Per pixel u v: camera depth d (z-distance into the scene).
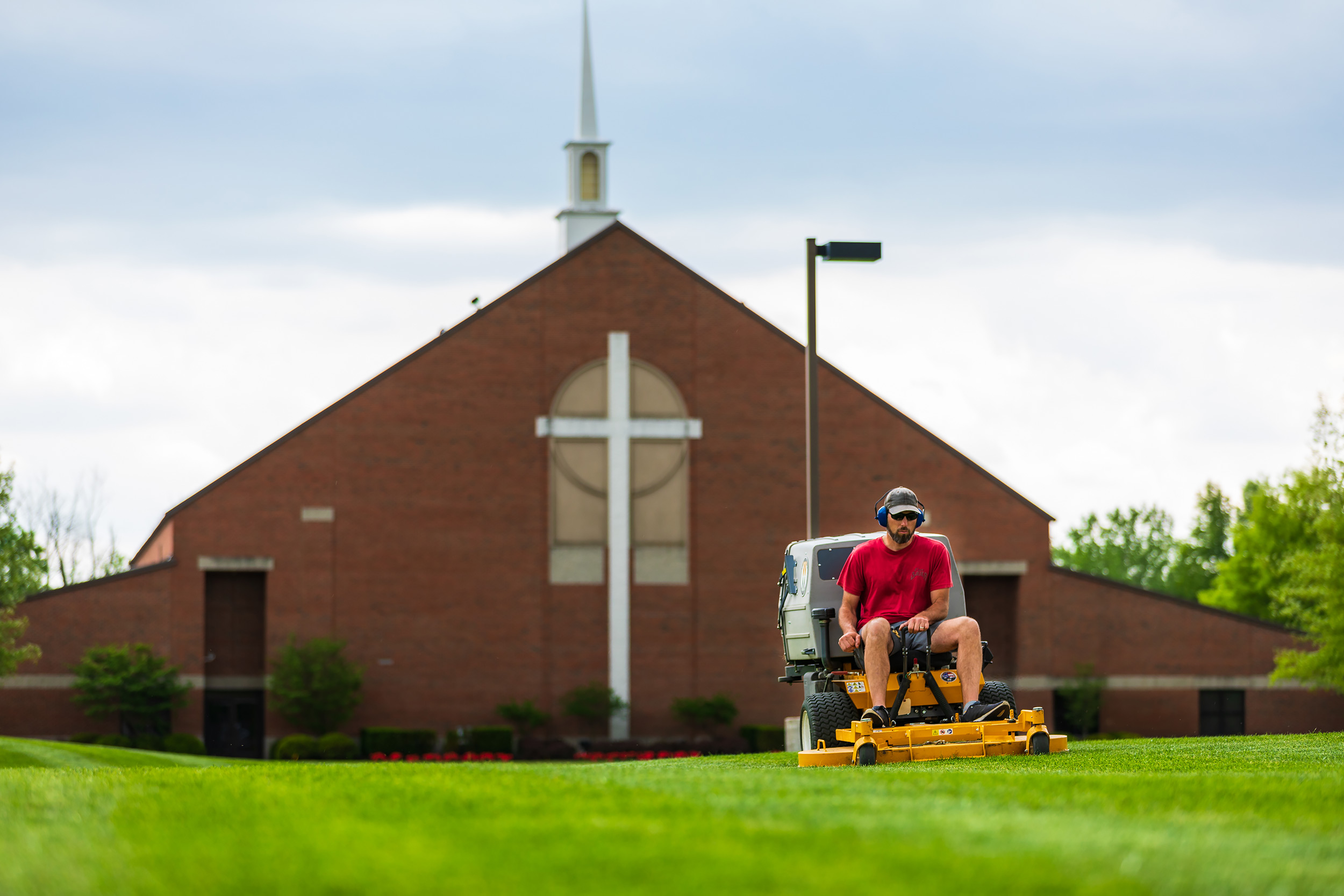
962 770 17.17
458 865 8.65
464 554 81.25
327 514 79.88
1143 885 8.19
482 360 82.38
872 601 20.91
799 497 84.12
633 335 83.81
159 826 10.87
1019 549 84.88
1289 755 20.89
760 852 9.11
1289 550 100.00
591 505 82.75
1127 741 28.36
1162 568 166.62
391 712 79.62
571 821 10.73
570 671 81.69
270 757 77.44
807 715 21.28
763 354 84.69
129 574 76.88
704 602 83.12
